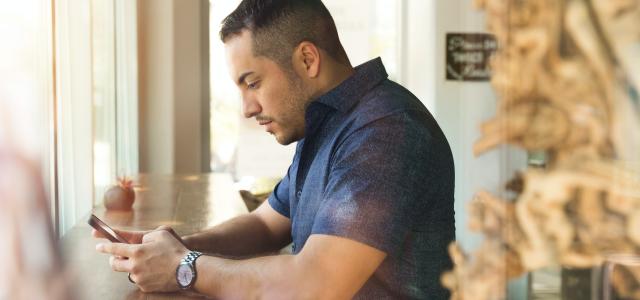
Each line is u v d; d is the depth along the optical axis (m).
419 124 1.28
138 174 3.96
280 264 1.21
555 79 0.63
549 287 0.63
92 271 1.44
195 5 5.30
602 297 0.61
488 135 0.64
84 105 2.75
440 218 1.29
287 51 1.44
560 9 0.63
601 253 0.61
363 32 5.60
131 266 1.30
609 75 0.61
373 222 1.19
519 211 0.64
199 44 5.33
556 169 0.63
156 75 5.10
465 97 0.68
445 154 1.30
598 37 0.62
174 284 1.28
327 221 1.20
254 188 4.95
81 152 2.75
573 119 0.61
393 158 1.24
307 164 1.45
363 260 1.18
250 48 1.44
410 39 4.88
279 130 1.48
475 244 0.67
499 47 0.64
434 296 1.27
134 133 4.77
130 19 4.64
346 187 1.22
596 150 0.62
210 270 1.26
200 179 3.62
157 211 2.41
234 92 5.45
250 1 1.46
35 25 1.78
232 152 5.47
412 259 1.26
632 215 0.61
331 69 1.45
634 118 0.61
